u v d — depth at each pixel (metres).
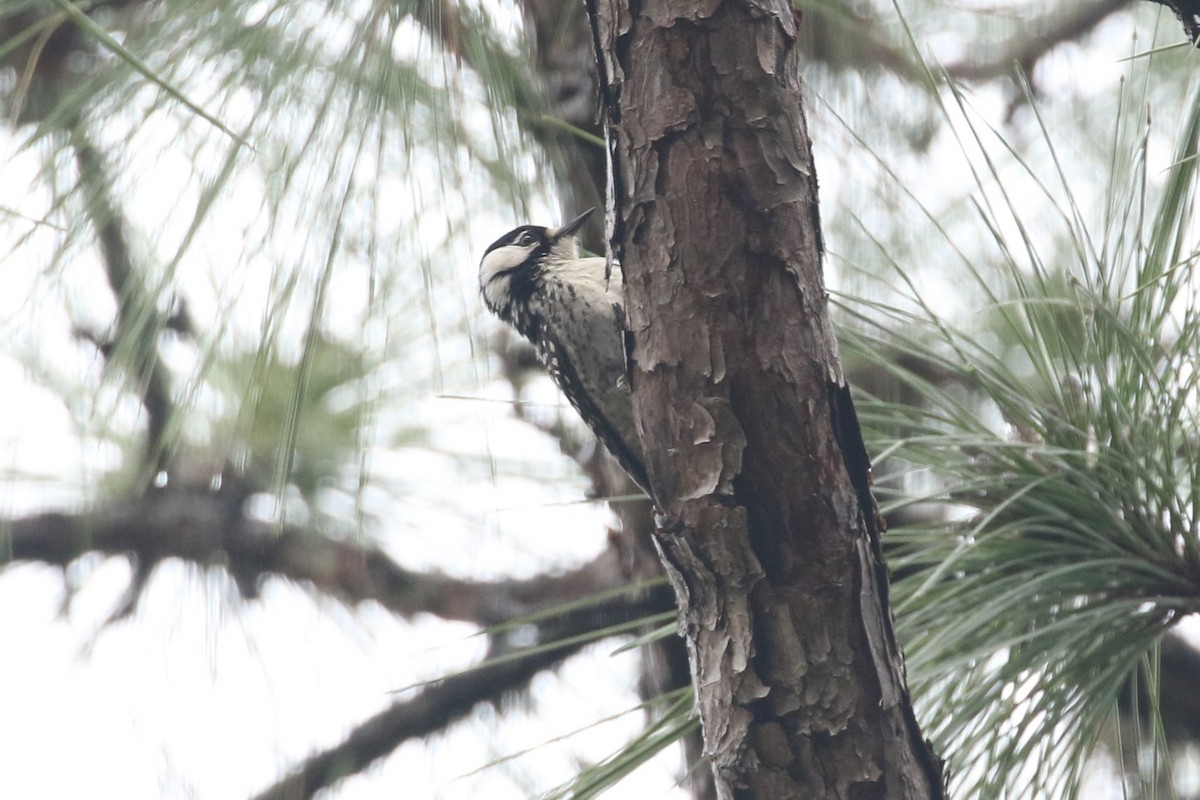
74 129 5.00
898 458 5.33
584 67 6.51
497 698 8.62
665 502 4.48
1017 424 5.12
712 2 4.28
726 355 4.36
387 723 8.45
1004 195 5.00
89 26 3.55
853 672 4.41
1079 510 5.10
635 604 7.57
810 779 4.41
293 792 8.10
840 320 6.77
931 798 4.50
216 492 8.20
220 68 5.06
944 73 5.00
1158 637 5.07
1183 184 4.87
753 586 4.43
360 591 8.59
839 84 7.48
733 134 4.32
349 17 5.01
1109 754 6.46
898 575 5.65
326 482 8.24
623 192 4.46
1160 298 5.00
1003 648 5.10
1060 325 5.44
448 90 5.29
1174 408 4.90
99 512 8.17
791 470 4.38
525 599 8.77
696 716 5.09
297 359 7.49
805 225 4.37
